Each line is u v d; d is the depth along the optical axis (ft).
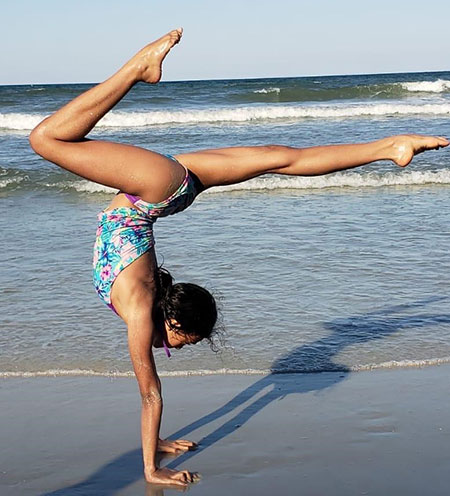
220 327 18.57
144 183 12.58
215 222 33.63
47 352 18.89
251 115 80.84
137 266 13.01
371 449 13.76
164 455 13.85
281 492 12.34
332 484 12.53
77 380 17.35
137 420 15.33
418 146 13.03
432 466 13.03
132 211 13.12
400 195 40.50
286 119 79.87
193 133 67.77
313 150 13.34
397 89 114.32
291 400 16.15
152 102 103.45
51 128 12.19
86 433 14.75
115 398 16.39
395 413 15.30
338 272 25.48
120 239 13.01
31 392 16.69
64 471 13.28
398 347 19.03
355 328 20.40
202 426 15.07
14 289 24.06
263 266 26.25
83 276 25.50
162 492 12.50
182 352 18.97
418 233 30.96
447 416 15.08
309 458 13.51
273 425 14.96
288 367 17.97
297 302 22.50
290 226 32.71
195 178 13.16
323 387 16.79
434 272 25.43
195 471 13.21
